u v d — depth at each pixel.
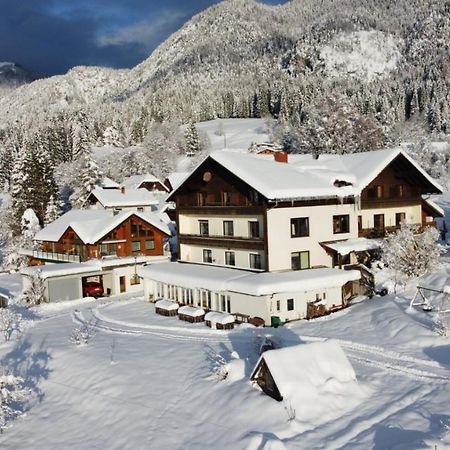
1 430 22.14
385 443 15.91
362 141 81.25
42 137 147.25
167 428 19.62
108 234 52.44
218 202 40.19
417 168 41.31
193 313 34.16
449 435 15.48
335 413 18.41
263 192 33.88
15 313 40.88
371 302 33.09
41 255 59.38
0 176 131.50
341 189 37.22
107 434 20.31
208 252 41.62
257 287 31.36
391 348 24.33
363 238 38.66
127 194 73.94
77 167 100.56
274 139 150.00
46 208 80.94
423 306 28.47
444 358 22.16
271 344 24.98
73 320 38.03
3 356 30.50
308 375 19.81
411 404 18.42
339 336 27.38
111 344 30.14
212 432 18.59
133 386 23.64
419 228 39.12
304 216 36.34
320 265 37.06
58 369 27.34
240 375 22.23
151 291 42.47
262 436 17.08
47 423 22.25
